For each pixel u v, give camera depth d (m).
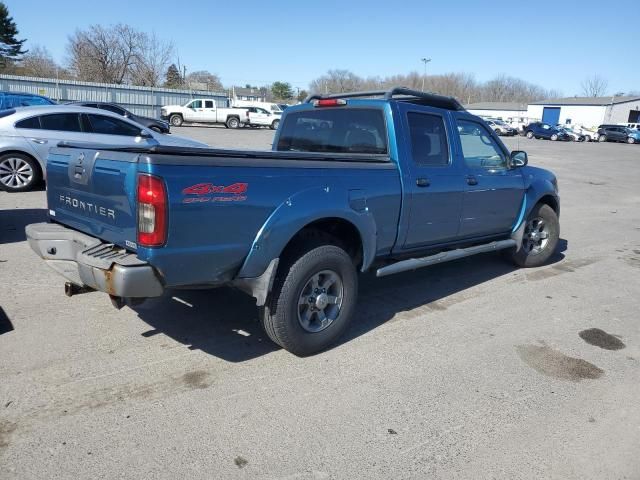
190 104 36.59
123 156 3.18
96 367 3.62
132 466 2.68
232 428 3.03
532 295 5.65
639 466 2.87
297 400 3.36
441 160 4.94
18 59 63.84
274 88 103.56
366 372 3.77
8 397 3.21
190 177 3.12
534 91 119.31
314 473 2.70
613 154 30.81
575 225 9.98
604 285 6.14
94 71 56.47
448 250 5.31
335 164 3.95
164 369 3.65
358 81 90.44
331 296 4.03
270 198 3.50
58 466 2.65
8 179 9.41
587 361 4.12
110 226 3.40
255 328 4.39
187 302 4.85
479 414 3.30
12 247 6.30
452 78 113.44
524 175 6.13
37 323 4.25
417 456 2.88
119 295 3.11
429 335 4.46
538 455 2.93
